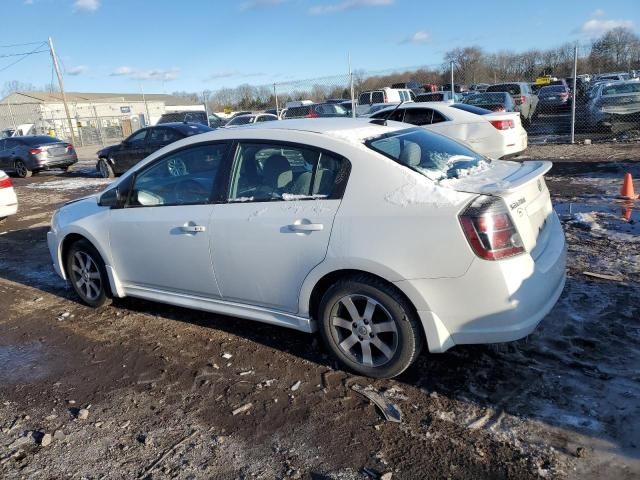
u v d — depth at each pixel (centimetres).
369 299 323
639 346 349
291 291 350
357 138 346
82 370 383
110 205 451
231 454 280
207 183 391
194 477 265
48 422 321
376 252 309
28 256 716
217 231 374
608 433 271
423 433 284
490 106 1712
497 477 249
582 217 663
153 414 321
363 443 281
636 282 450
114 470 275
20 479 273
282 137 360
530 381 321
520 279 293
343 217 321
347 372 350
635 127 1439
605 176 953
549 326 382
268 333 419
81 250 488
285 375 354
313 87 1945
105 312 490
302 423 302
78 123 3384
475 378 330
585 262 506
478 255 287
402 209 305
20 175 1800
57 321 477
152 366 380
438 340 305
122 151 1550
